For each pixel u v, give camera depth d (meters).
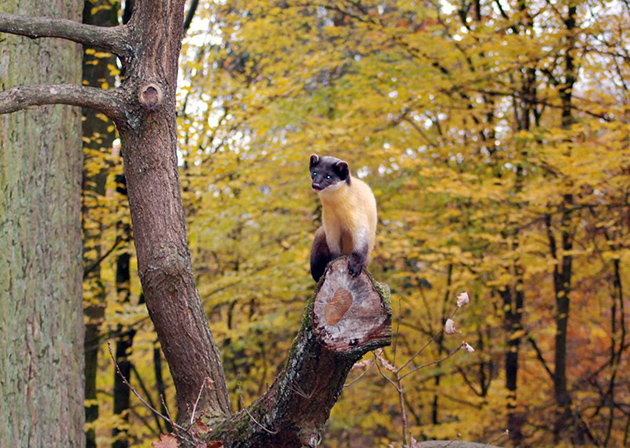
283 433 3.72
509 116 11.49
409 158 9.31
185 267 4.09
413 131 12.21
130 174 4.05
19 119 5.75
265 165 9.75
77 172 6.19
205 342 4.20
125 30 3.92
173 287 4.07
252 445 3.80
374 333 3.38
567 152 9.72
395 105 10.09
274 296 11.11
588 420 12.45
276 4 11.35
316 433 3.65
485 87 10.41
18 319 5.55
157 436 12.16
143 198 4.03
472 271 10.83
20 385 5.49
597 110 9.63
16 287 5.58
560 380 12.03
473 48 9.69
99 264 9.85
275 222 11.00
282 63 10.37
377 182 11.93
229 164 9.07
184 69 9.55
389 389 12.56
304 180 10.92
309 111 11.48
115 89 3.92
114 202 8.91
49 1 5.94
